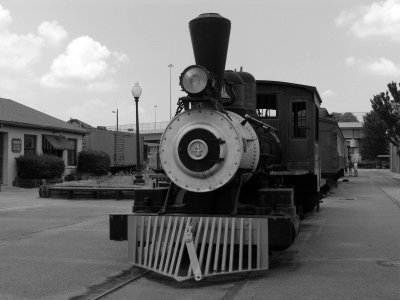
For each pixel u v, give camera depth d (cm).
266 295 550
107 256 776
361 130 8244
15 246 865
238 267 648
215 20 667
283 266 697
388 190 2420
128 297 546
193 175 652
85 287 592
